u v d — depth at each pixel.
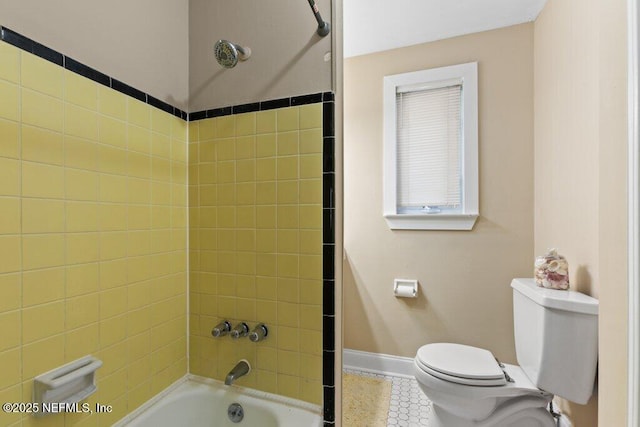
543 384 1.26
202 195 1.29
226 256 1.25
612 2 0.88
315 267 1.12
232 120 1.25
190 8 1.34
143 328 1.10
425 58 2.03
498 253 1.90
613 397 0.86
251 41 1.23
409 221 2.05
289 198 1.16
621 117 0.84
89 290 0.91
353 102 2.19
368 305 2.15
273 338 1.18
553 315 1.24
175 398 1.18
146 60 1.12
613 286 0.87
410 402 1.78
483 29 1.91
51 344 0.81
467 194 1.93
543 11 1.71
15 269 0.74
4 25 0.72
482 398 1.29
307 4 1.14
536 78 1.80
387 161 2.10
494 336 1.91
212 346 1.27
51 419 0.81
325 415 1.10
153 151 1.14
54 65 0.82
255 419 1.14
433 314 2.02
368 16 1.79
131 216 1.05
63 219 0.85
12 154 0.74
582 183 1.30
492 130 1.91
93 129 0.93
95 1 0.93
